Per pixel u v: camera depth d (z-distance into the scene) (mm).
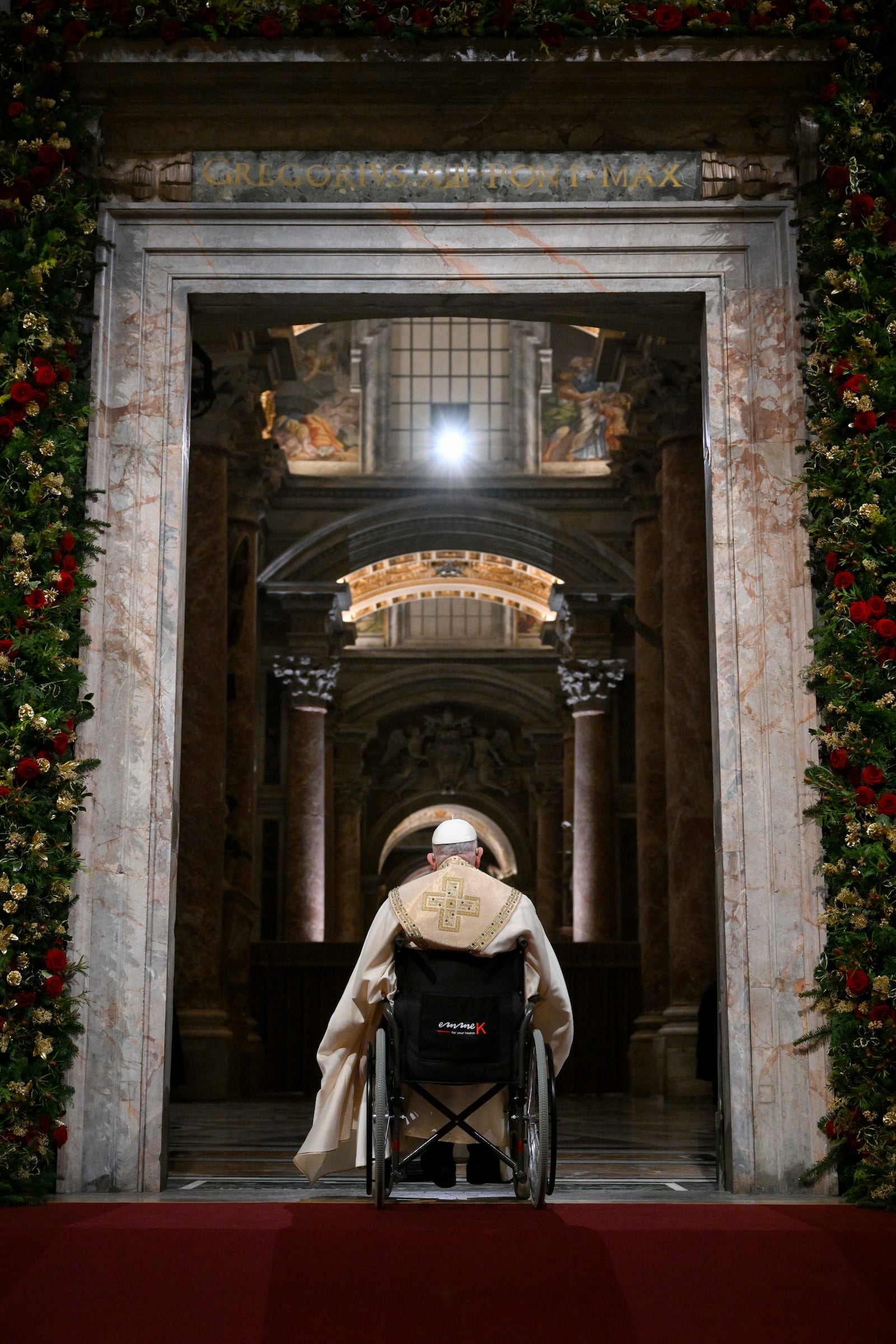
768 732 7145
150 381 7492
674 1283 4410
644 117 7684
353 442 28547
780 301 7531
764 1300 4312
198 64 7414
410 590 31250
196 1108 13656
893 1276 4559
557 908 34875
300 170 7648
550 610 31219
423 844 45812
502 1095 5875
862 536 6859
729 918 6984
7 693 6680
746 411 7457
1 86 7324
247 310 7789
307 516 27625
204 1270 4457
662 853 17469
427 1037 5441
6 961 6406
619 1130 10570
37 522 6879
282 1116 12430
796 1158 6707
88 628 7152
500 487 27516
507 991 5516
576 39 7426
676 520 14406
